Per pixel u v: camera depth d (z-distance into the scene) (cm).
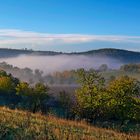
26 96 12731
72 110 8038
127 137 3000
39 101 12156
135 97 7738
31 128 2402
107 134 2988
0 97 13462
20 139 2109
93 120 7631
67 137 2362
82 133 2730
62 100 11769
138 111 7450
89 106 7700
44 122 2861
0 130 2178
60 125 2931
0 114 2834
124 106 7469
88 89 7844
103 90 7900
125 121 7331
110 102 7575
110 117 7631
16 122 2555
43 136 2250
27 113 3225
